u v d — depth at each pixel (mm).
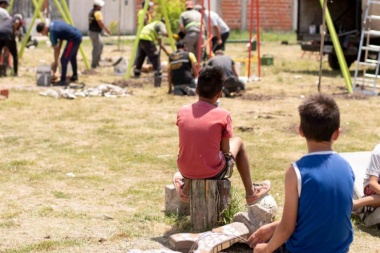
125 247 10352
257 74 32031
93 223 11453
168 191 11922
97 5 33656
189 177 10797
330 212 7125
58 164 15586
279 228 7277
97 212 12102
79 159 16062
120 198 13031
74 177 14484
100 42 34000
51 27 27172
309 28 34500
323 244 7203
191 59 25203
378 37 32000
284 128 19703
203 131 10469
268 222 10180
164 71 32812
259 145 17531
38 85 27094
